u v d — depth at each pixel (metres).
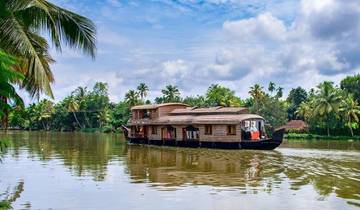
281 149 40.50
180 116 46.62
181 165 26.66
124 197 16.12
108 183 19.25
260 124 41.88
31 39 13.98
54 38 13.45
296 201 15.44
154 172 23.14
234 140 40.28
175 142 45.44
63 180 20.08
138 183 19.27
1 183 19.14
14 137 66.19
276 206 14.65
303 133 75.00
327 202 15.24
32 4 12.12
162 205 14.84
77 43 13.60
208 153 36.03
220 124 41.44
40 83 11.91
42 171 23.28
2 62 8.57
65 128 114.44
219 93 88.38
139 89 103.00
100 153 35.94
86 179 20.42
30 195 16.47
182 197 16.11
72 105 109.25
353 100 72.69
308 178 20.81
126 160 29.89
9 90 9.14
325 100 69.00
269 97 79.94
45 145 46.22
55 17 13.25
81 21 13.39
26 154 33.94
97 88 111.75
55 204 14.95
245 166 26.00
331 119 70.44
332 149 40.56
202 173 22.75
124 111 104.19
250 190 17.53
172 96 101.94
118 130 100.69
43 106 114.62
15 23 11.89
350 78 78.81
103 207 14.53
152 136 48.31
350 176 21.45
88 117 112.25
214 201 15.42
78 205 14.82
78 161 28.91
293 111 97.81
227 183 19.31
